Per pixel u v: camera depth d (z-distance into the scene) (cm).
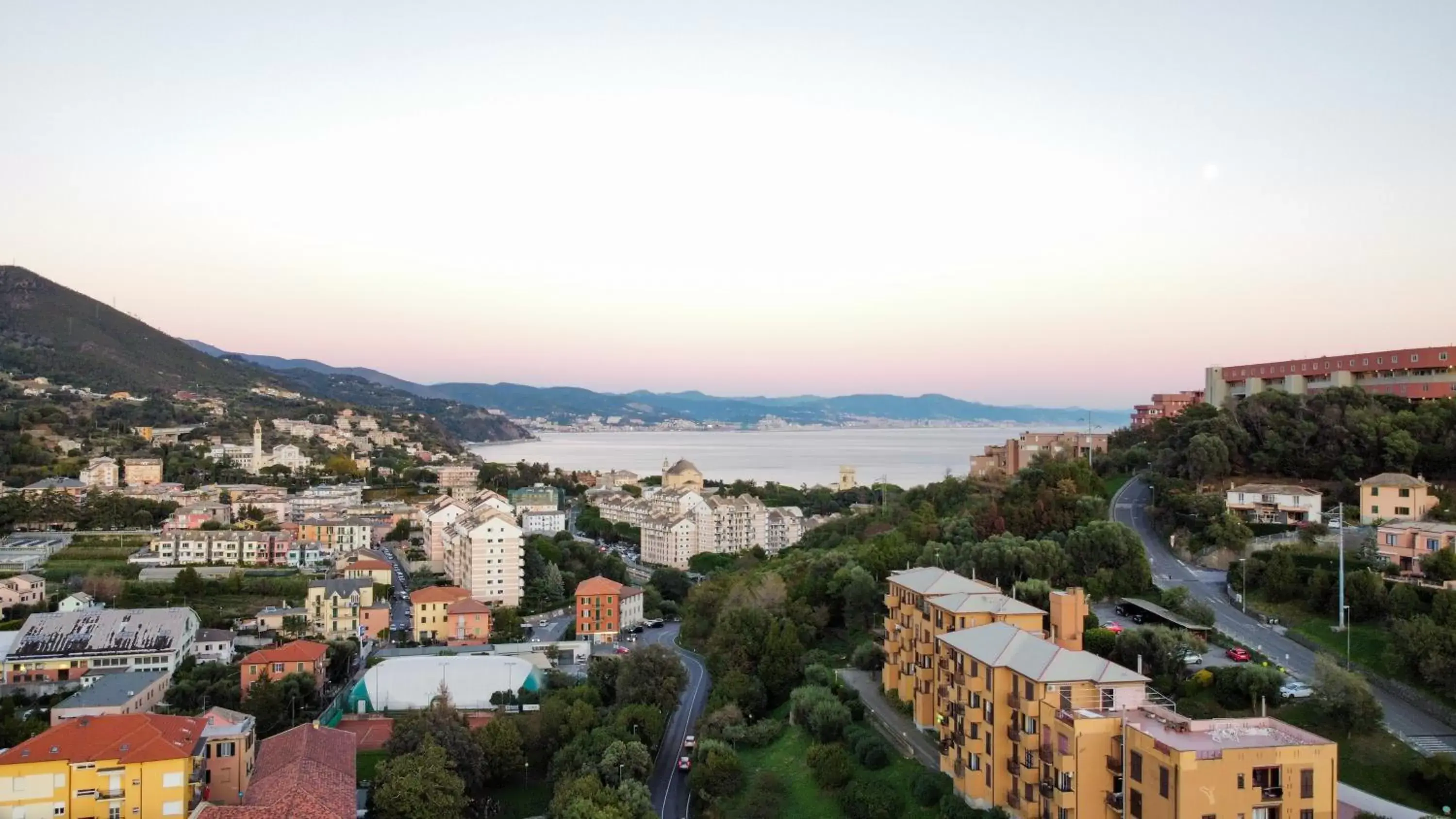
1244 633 13662
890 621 14125
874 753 11806
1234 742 8319
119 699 14662
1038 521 18988
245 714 14938
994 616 11738
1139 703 9431
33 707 16400
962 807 10081
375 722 16862
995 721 9975
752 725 14762
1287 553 14862
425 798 11725
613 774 12850
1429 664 10956
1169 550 18375
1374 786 9594
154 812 10506
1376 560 14662
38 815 10306
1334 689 10419
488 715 17100
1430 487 17225
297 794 10188
